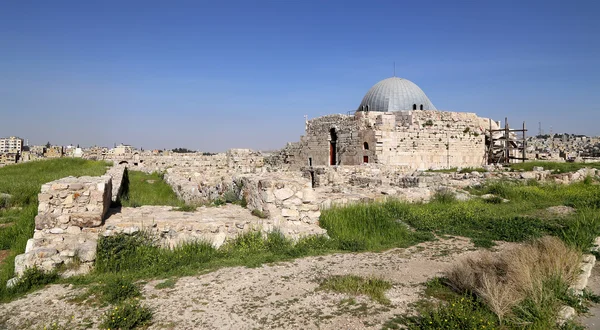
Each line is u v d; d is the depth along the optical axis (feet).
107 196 40.14
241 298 25.21
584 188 75.41
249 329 21.06
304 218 42.27
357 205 50.19
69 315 23.15
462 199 66.49
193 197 61.98
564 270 27.94
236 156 154.81
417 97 158.40
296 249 35.91
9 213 55.06
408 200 64.64
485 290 23.86
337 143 140.46
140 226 35.60
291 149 165.48
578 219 44.96
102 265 31.04
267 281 28.30
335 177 94.27
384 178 88.02
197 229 37.01
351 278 28.22
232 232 38.06
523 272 25.50
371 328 21.04
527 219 48.78
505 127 144.36
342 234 40.65
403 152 124.47
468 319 20.86
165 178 106.83
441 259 34.37
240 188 56.44
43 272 29.32
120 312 22.18
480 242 39.88
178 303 24.49
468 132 138.92
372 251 37.19
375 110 158.61
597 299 25.70
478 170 114.01
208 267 31.63
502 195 71.36
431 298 25.11
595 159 169.99
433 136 130.62
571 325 21.71
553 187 77.82
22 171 99.66
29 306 24.53
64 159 126.62
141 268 31.45
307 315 22.66
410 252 36.83
